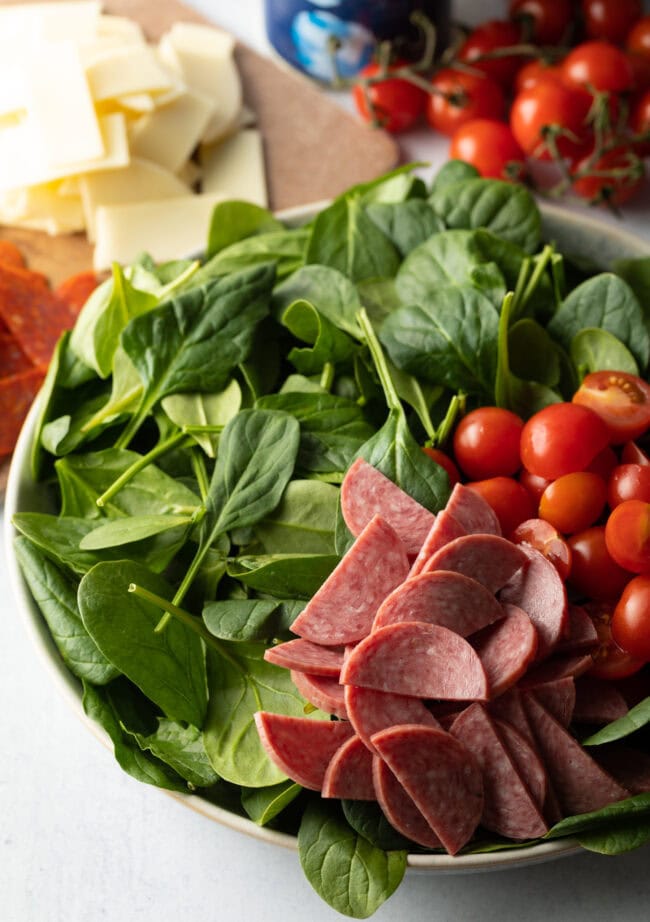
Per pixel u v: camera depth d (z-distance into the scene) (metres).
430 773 0.86
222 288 1.13
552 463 1.02
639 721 0.88
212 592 1.02
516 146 1.61
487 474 1.07
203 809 0.92
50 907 1.08
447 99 1.67
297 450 1.04
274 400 1.08
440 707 0.90
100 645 0.93
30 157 1.56
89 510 1.07
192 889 1.08
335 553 1.00
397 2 1.64
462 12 1.88
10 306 1.47
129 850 1.11
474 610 0.91
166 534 1.03
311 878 0.88
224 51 1.75
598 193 1.57
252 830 0.91
